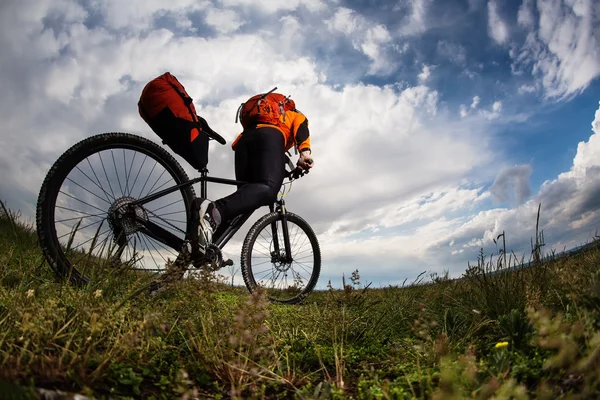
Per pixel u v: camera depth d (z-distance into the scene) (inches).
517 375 59.4
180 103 119.4
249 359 70.7
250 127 144.5
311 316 105.3
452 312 108.5
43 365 53.8
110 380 58.7
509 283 107.3
